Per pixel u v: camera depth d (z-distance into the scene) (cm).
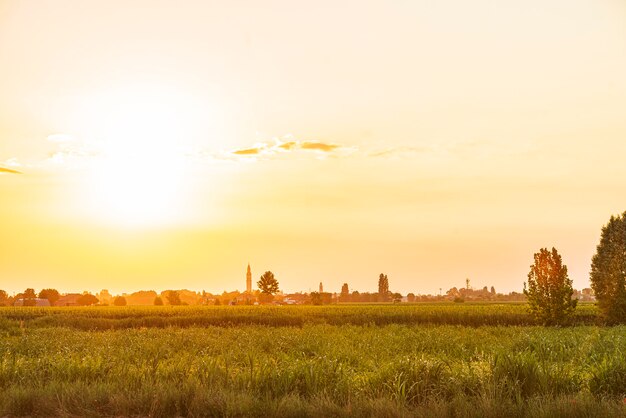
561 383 1312
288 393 1294
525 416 1071
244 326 4534
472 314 4847
